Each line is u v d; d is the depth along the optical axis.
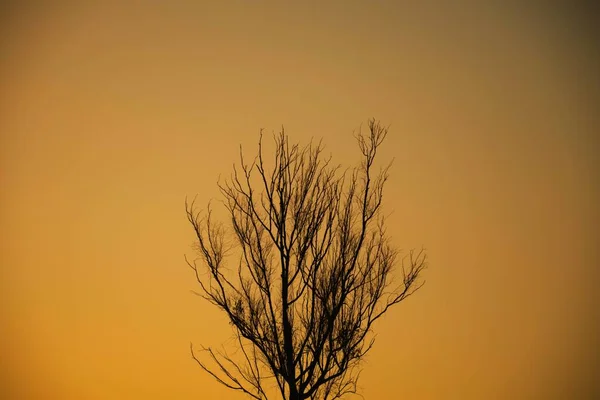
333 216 10.60
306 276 10.47
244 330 10.58
